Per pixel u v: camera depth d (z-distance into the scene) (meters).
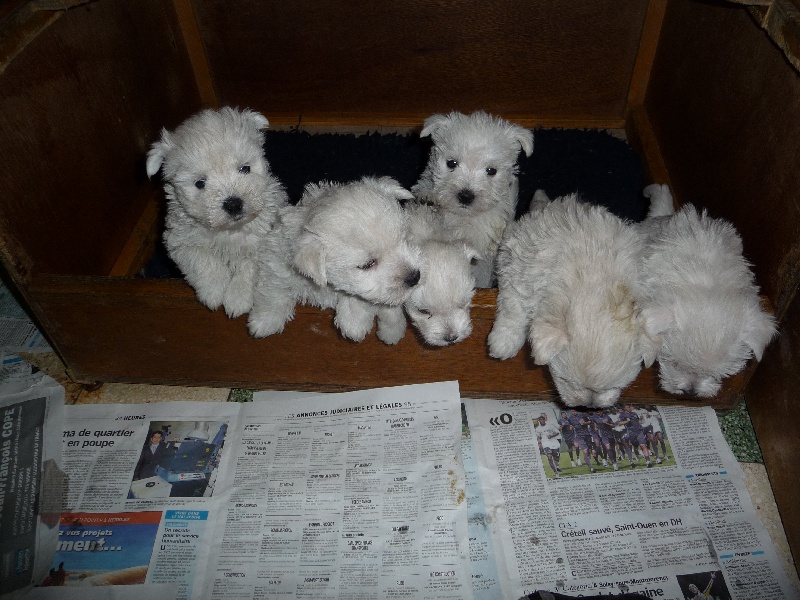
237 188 0.55
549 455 0.64
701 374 0.54
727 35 0.70
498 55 0.97
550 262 0.54
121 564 0.58
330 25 0.95
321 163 0.98
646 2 0.90
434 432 0.65
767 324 0.52
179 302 0.59
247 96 1.04
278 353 0.66
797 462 0.57
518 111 1.04
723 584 0.55
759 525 0.59
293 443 0.66
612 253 0.54
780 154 0.56
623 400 0.67
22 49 0.58
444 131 0.72
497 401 0.69
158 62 0.89
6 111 0.58
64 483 0.63
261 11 0.94
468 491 0.62
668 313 0.52
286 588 0.56
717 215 0.71
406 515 0.60
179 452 0.65
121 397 0.72
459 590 0.55
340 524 0.60
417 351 0.64
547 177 0.96
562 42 0.95
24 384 0.72
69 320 0.63
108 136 0.77
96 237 0.75
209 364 0.69
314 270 0.50
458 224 0.71
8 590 0.57
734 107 0.68
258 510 0.61
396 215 0.52
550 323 0.51
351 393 0.69
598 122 1.04
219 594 0.56
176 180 0.56
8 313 0.81
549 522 0.60
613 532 0.59
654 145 0.95
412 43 0.96
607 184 0.95
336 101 1.05
